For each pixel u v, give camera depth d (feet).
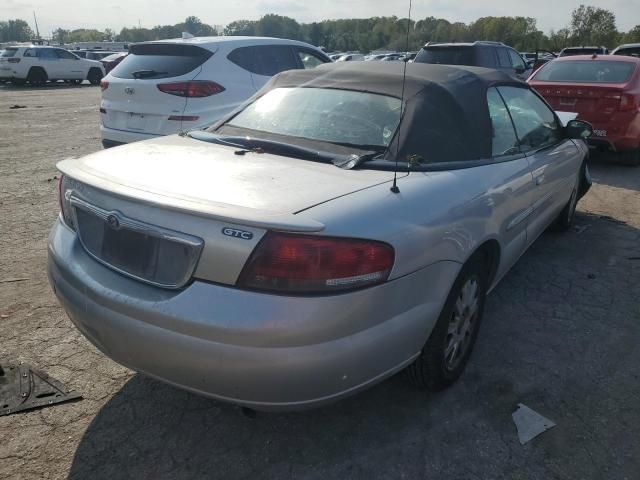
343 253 6.01
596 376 9.19
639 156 25.12
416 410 8.26
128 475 6.95
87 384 8.64
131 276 6.68
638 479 7.06
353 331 6.24
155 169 7.43
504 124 10.29
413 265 6.74
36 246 14.11
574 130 13.38
